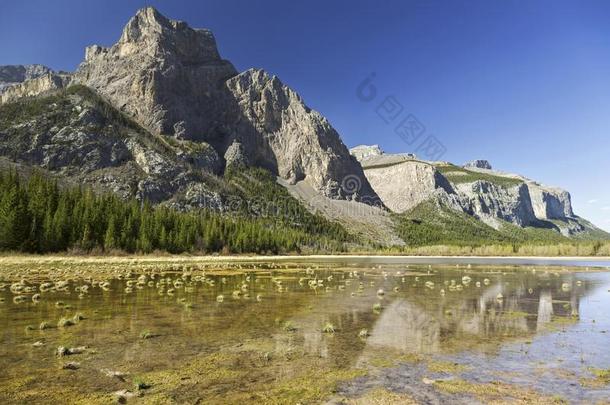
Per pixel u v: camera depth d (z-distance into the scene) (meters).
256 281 47.53
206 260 109.62
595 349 16.73
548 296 35.00
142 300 29.58
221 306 27.42
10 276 46.56
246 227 174.88
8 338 17.45
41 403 10.41
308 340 17.88
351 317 23.73
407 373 13.39
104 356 14.91
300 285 43.19
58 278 45.59
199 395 11.22
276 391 11.61
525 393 11.66
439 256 194.75
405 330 20.17
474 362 14.76
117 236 109.81
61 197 112.62
